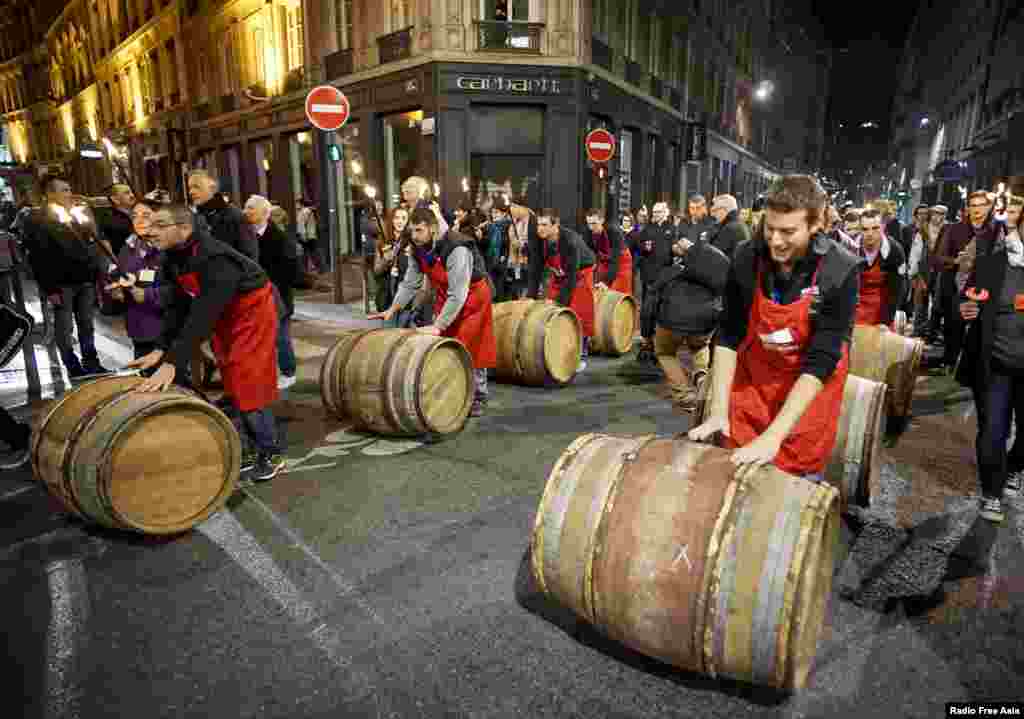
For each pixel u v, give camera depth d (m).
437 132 16.16
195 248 3.85
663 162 26.11
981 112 32.88
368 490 4.38
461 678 2.60
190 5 27.64
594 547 2.43
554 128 16.81
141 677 2.62
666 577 2.28
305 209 18.17
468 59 15.91
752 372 2.80
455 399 5.42
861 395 3.74
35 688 2.55
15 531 3.86
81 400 3.84
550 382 7.04
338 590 3.22
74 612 3.05
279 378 7.25
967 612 3.00
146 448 3.60
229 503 4.19
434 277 5.62
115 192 8.28
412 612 3.04
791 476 2.38
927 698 2.46
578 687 2.54
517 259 9.06
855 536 3.73
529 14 16.45
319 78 20.19
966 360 3.89
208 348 6.78
